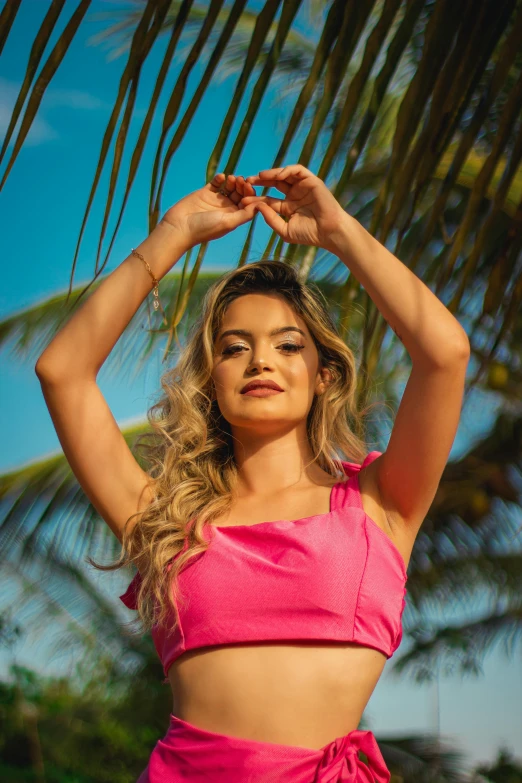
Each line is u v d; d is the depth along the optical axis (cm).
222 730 224
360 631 229
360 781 225
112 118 245
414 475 250
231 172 266
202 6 670
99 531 862
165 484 276
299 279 287
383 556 243
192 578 240
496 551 871
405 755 1020
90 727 1088
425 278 321
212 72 246
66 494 857
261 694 223
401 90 650
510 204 541
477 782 1106
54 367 267
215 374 274
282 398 267
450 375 242
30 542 868
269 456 272
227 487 276
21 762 1073
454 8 247
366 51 248
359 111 655
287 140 254
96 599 978
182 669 235
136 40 243
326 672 226
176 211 273
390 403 684
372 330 277
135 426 816
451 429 246
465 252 607
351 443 294
